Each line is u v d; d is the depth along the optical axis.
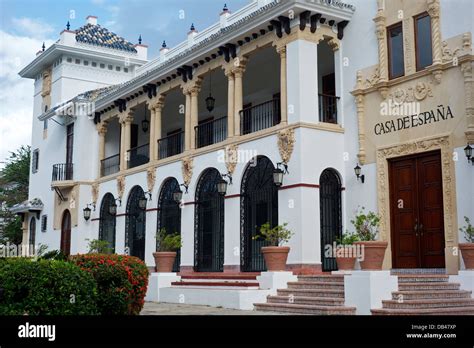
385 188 15.24
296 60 16.06
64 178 27.69
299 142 15.59
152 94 22.72
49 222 29.77
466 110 13.32
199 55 19.55
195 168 19.81
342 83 16.81
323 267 15.76
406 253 14.66
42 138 31.81
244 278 15.77
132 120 24.98
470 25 13.46
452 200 13.52
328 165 16.03
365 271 11.36
